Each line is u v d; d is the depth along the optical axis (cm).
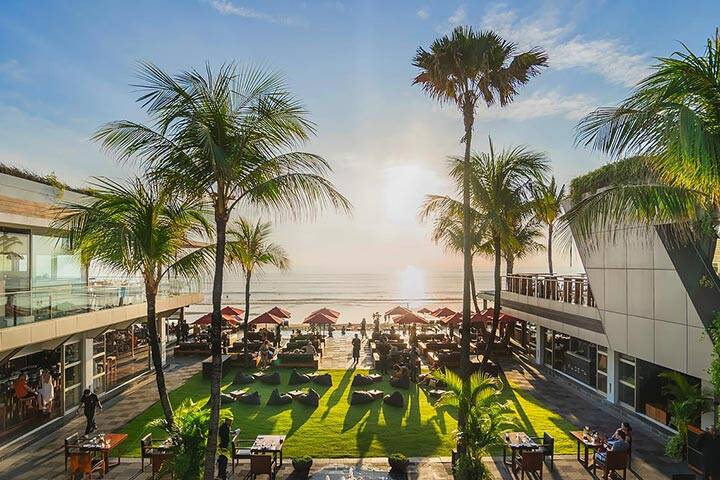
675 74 839
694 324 1482
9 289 1802
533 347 3128
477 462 1258
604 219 1040
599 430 1728
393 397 1998
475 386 1369
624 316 1859
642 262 1741
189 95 955
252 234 2705
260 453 1362
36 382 1750
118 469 1390
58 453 1508
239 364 2798
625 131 831
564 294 2456
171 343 3600
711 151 782
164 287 2620
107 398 2156
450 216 1898
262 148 1027
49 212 1869
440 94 1579
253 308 8219
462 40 1454
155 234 1317
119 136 991
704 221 1102
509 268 3547
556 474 1357
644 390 1844
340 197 1043
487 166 1977
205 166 991
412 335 3303
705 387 1467
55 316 1673
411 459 1452
